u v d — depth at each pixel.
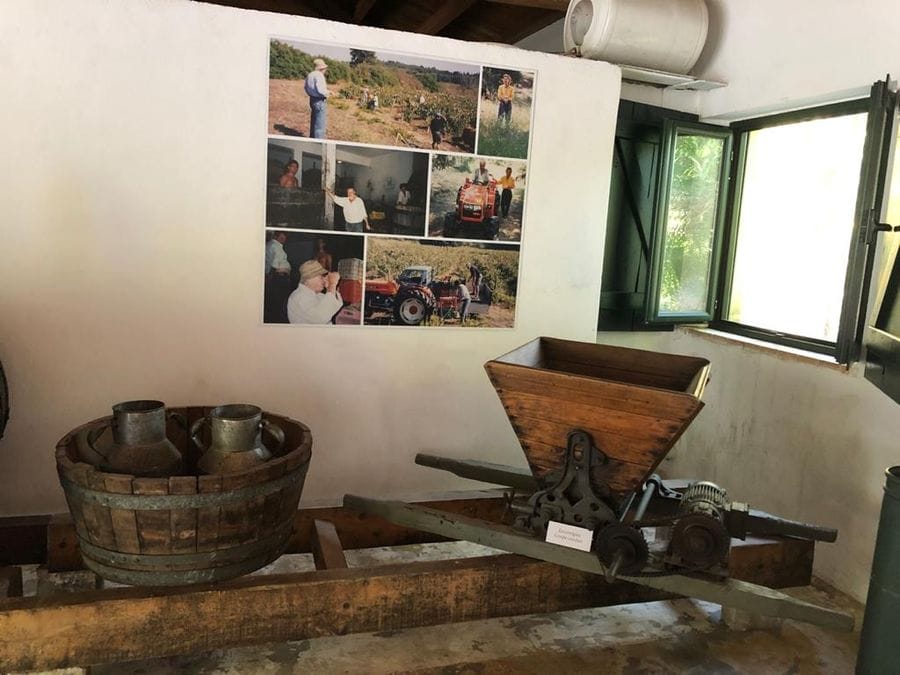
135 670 2.33
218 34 2.99
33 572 2.89
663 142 3.86
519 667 2.45
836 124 3.48
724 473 3.86
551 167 3.56
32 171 2.87
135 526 2.11
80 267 2.99
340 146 3.21
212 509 2.15
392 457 3.55
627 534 2.30
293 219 3.21
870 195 2.97
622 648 2.61
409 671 2.39
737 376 3.79
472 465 3.15
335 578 2.32
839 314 3.43
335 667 2.41
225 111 3.05
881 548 2.28
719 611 2.92
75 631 2.09
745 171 4.07
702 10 3.75
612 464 2.37
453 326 3.53
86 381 3.07
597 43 3.61
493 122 3.42
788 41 3.47
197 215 3.09
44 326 2.99
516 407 2.43
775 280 3.84
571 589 2.55
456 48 3.31
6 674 2.06
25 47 2.79
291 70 3.10
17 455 3.03
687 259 4.21
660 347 4.35
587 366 2.95
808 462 3.30
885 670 2.27
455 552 3.30
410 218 3.37
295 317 3.29
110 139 2.93
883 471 2.93
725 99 3.90
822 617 2.31
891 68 2.94
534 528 2.49
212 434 2.42
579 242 3.68
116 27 2.88
